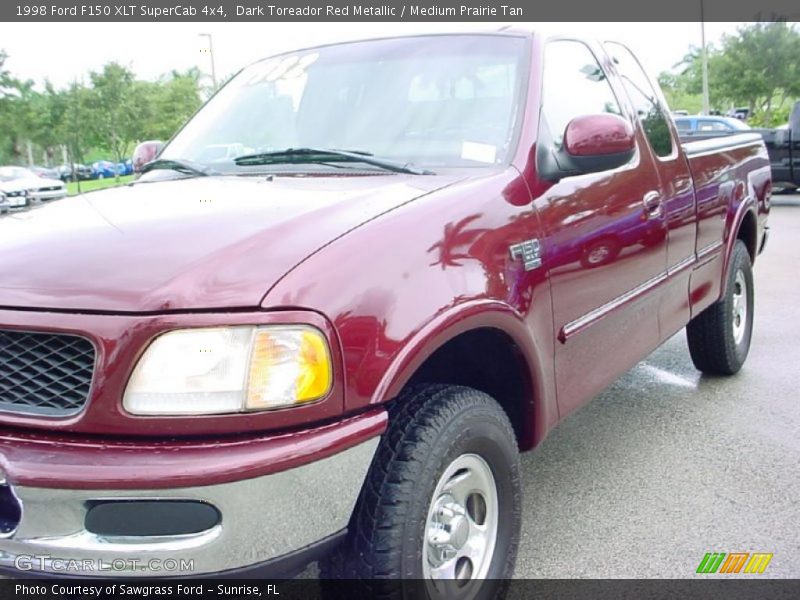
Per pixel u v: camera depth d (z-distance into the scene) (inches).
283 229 85.8
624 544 124.3
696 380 202.7
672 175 154.8
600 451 160.2
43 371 77.9
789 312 270.2
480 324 93.0
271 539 76.7
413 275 86.7
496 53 127.9
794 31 1565.0
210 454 74.1
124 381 74.8
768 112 1610.5
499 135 115.6
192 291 76.6
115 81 1140.5
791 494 138.9
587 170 118.4
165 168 130.6
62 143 1194.0
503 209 103.0
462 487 96.3
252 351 75.6
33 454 75.3
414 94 126.6
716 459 154.3
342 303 79.7
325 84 135.6
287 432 77.1
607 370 131.5
